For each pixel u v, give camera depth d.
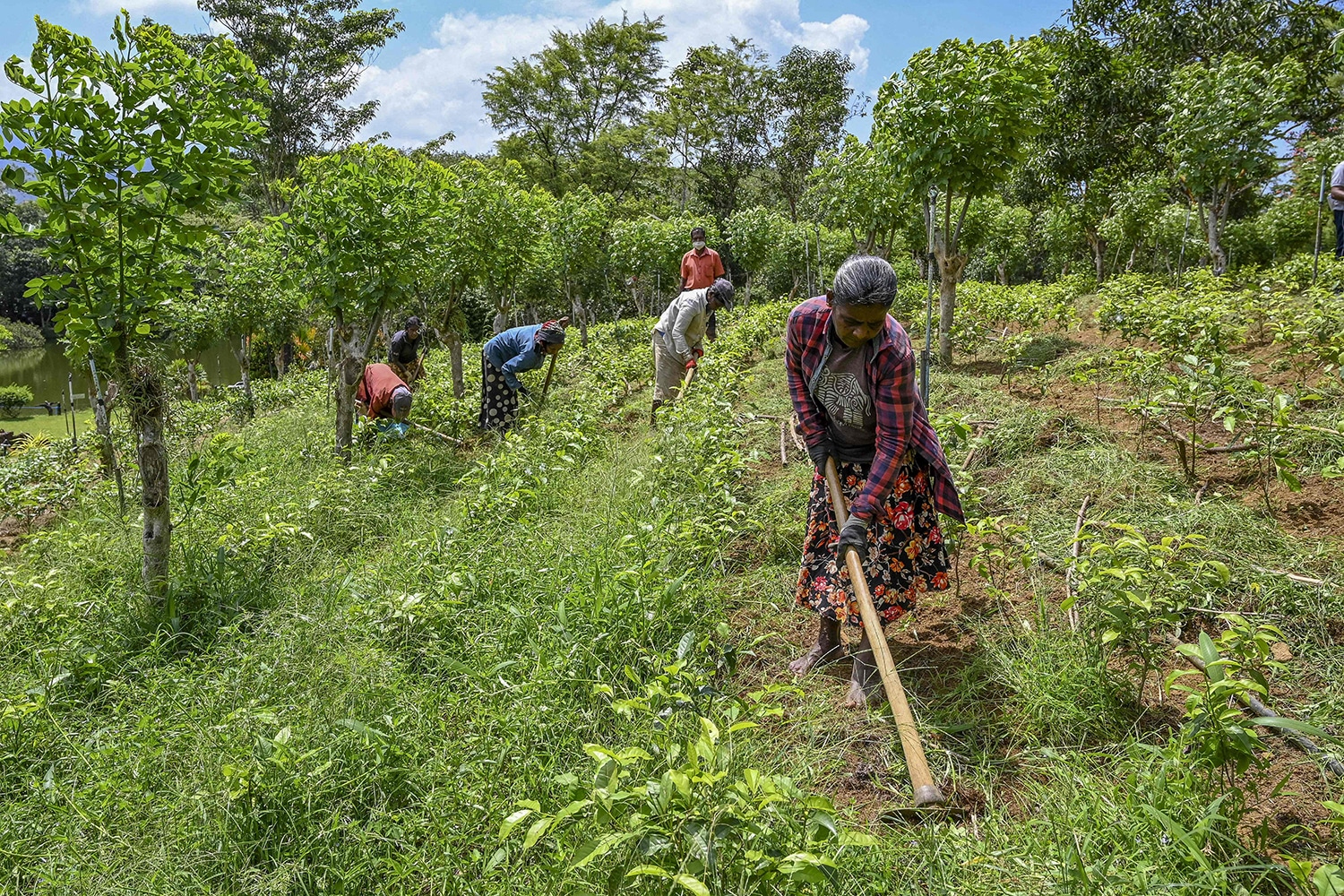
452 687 3.23
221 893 2.29
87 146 3.90
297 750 2.73
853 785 2.62
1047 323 10.61
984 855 2.18
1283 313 6.47
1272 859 2.09
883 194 11.10
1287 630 3.01
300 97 31.30
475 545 4.38
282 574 4.54
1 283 52.69
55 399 31.81
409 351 8.70
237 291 13.36
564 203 16.16
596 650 3.23
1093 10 18.92
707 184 44.47
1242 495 4.07
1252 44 17.78
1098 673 2.78
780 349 10.36
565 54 40.00
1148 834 2.13
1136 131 18.39
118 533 5.25
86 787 2.73
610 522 4.46
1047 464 4.79
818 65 39.00
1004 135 7.42
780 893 1.93
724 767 2.00
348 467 6.64
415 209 7.18
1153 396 5.26
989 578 3.33
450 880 2.27
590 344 14.81
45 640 3.78
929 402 6.45
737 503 4.38
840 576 2.97
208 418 12.52
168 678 3.41
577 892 1.94
